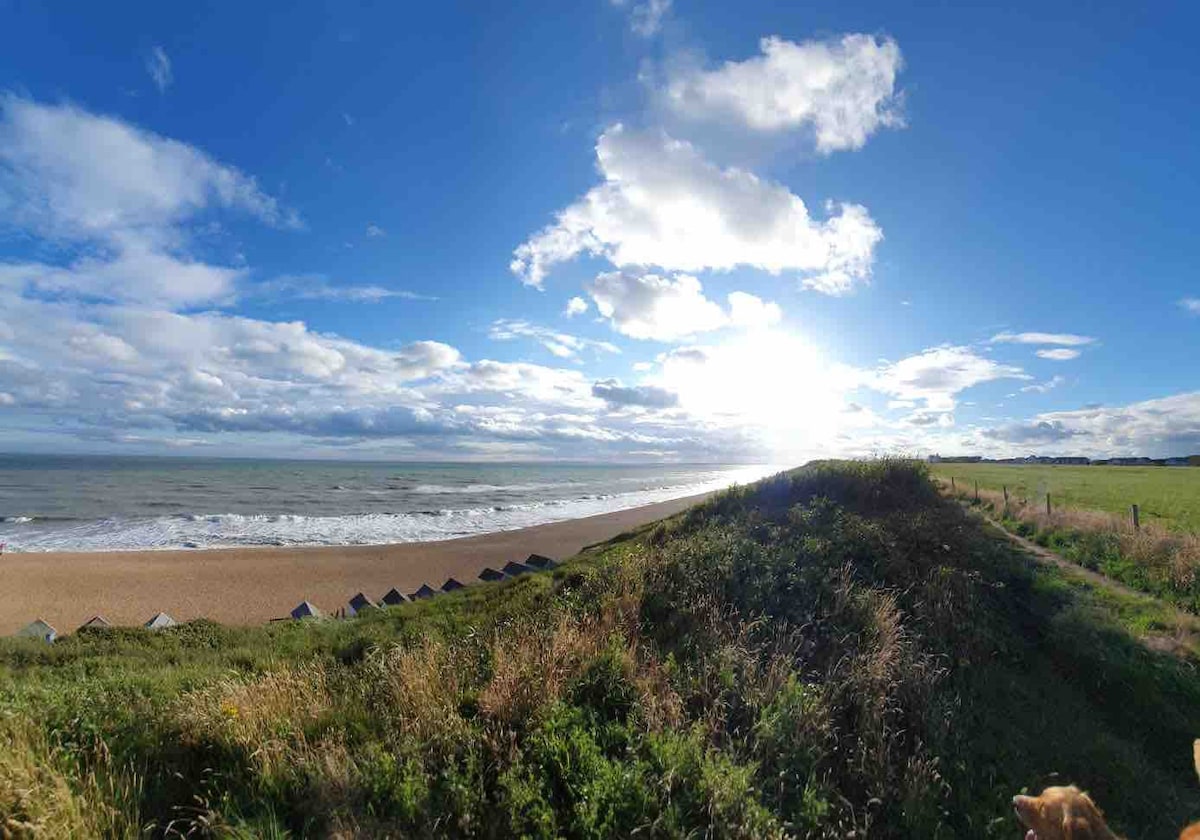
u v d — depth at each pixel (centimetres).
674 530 1524
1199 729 673
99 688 605
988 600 940
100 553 2898
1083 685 762
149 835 371
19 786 353
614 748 479
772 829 407
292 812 397
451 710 514
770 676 598
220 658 994
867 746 526
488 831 391
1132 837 512
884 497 1484
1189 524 1744
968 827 483
